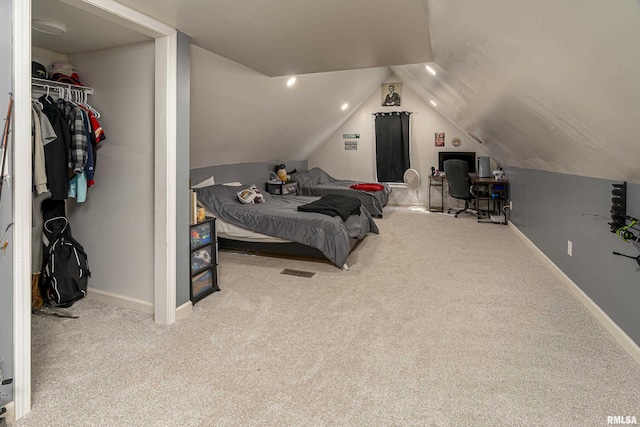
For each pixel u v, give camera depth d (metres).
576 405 1.62
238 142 4.77
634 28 0.97
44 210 2.75
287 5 1.98
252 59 3.05
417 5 1.96
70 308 2.69
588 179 2.67
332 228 3.61
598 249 2.49
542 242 3.91
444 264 3.80
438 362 1.98
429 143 7.62
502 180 6.03
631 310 2.04
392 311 2.65
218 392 1.73
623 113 1.42
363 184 7.01
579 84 1.48
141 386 1.78
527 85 1.96
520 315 2.57
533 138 2.94
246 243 4.09
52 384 1.79
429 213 7.05
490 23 1.60
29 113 1.53
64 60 2.72
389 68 7.09
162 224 2.40
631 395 1.69
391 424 1.52
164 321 2.46
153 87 2.43
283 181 6.30
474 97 3.25
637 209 1.97
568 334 2.28
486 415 1.57
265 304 2.79
